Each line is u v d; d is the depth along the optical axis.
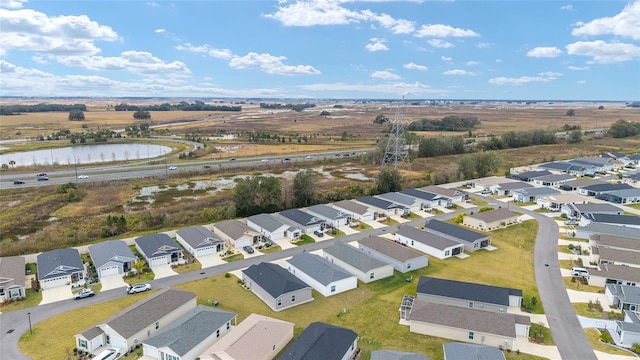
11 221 86.06
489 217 84.56
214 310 48.06
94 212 93.75
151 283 59.41
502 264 66.44
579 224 85.06
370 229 83.38
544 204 98.31
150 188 118.94
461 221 87.19
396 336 46.28
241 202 90.38
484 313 46.88
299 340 41.97
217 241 71.00
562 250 72.19
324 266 60.19
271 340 42.44
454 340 45.59
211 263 66.56
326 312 51.72
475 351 40.28
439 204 100.12
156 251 65.31
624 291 53.03
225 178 133.38
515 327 45.38
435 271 64.12
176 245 69.00
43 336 46.00
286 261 65.81
